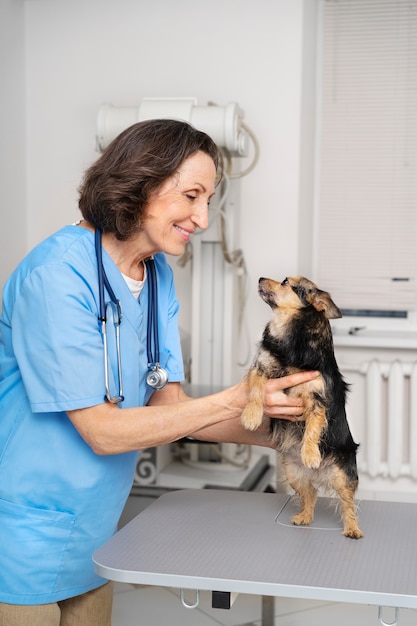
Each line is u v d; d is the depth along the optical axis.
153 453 2.99
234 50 3.30
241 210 3.35
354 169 3.63
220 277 3.08
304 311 1.38
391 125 3.59
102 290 1.37
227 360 3.10
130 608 2.57
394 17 3.55
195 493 1.68
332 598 1.13
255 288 3.36
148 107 2.73
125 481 1.50
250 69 3.29
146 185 1.32
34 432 1.39
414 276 3.61
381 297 3.65
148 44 3.36
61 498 1.40
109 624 1.60
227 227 3.01
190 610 2.56
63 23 3.40
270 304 1.41
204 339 3.12
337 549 1.31
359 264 3.66
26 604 1.38
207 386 2.97
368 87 3.59
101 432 1.31
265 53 3.28
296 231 3.31
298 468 1.44
